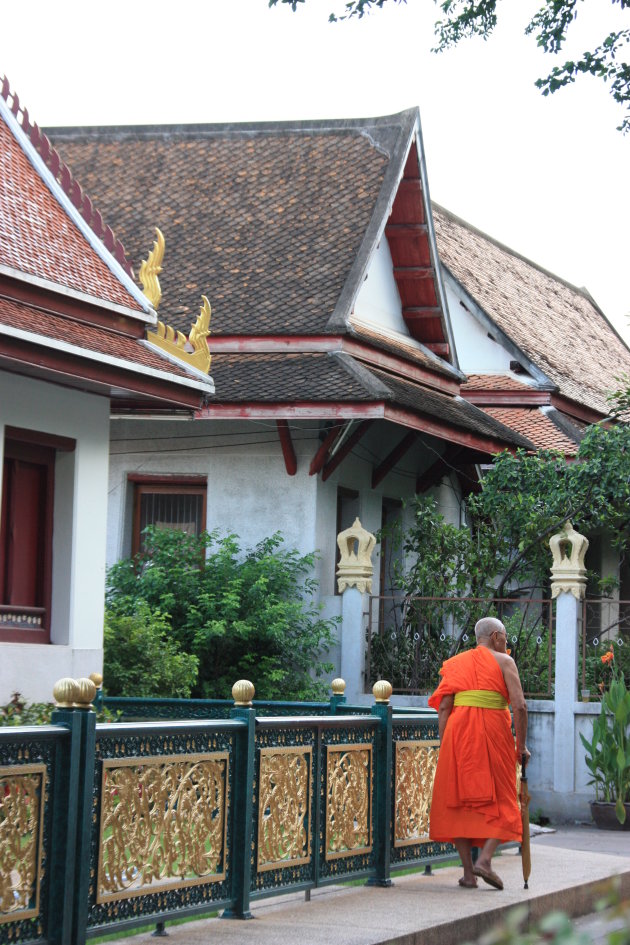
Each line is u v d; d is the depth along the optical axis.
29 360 9.84
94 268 11.82
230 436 16.97
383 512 19.34
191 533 17.22
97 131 21.25
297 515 16.61
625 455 15.93
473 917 7.35
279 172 19.80
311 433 16.64
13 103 12.98
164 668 13.76
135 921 6.05
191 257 18.64
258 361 16.97
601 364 29.52
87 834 5.68
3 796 5.30
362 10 12.18
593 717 14.89
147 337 11.80
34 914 5.45
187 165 20.33
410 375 19.30
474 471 20.53
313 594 16.22
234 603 15.12
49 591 11.11
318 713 10.73
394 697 15.95
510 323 25.56
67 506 11.16
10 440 10.56
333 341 17.00
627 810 14.12
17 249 10.75
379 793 8.35
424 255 19.77
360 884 8.34
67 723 5.64
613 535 24.23
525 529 16.34
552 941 2.16
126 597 15.45
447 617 16.94
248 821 6.90
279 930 6.65
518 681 8.34
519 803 9.09
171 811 6.33
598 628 18.62
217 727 6.67
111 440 17.45
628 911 2.27
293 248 18.44
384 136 19.62
